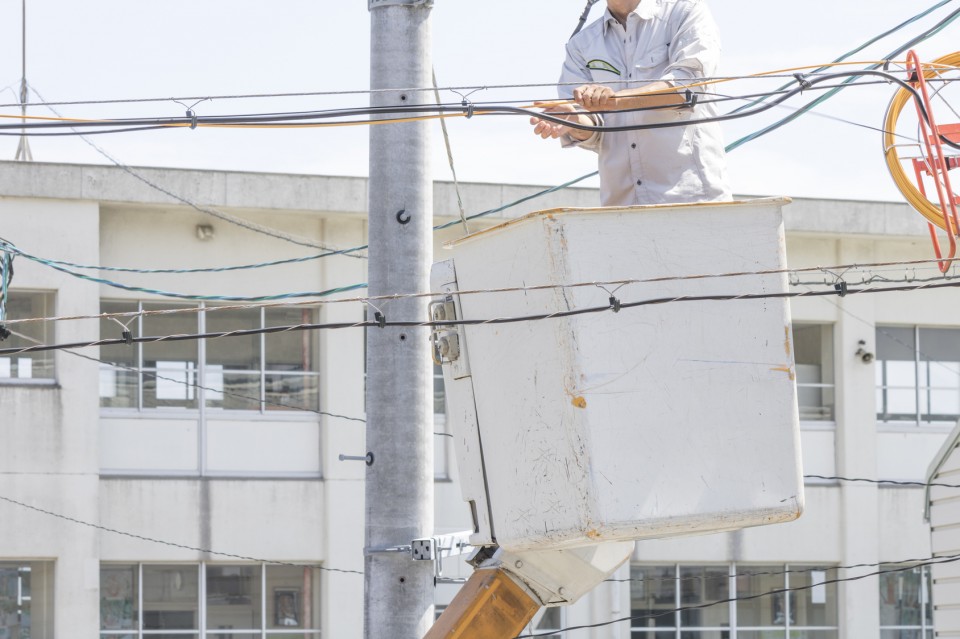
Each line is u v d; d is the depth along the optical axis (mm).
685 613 31234
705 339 9367
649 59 10414
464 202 30016
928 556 32344
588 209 9281
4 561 28062
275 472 29484
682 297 9312
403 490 12617
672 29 10414
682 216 9430
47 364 28391
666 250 9391
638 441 9211
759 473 9328
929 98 11055
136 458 28875
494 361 9945
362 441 29672
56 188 28188
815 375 32594
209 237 29344
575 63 10773
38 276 28188
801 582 31859
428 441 12750
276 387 29672
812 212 31891
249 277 29484
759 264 9500
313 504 29391
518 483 9750
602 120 10492
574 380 9203
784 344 9461
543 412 9484
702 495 9242
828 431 32406
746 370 9398
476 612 10844
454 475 30125
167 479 28828
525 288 9328
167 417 29078
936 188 11117
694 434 9281
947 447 17062
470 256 10188
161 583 28781
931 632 32281
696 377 9328
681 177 10219
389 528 12586
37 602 28109
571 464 9250
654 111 10352
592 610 30406
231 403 29453
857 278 32438
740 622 31453
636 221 9375
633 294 9312
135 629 28516
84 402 28328
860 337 32375
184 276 29188
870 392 32312
